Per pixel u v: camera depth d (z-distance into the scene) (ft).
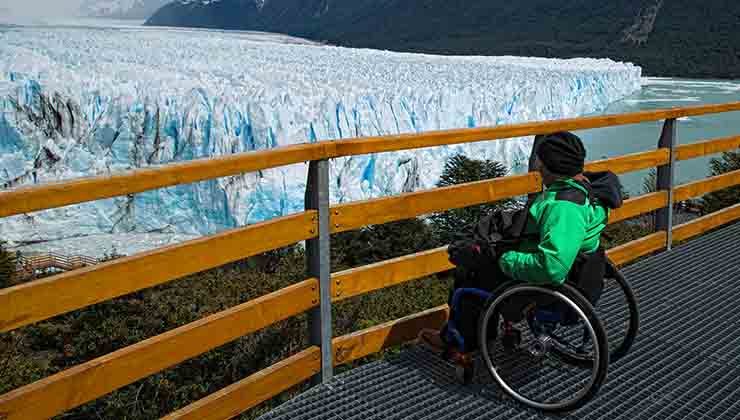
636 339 12.05
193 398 16.26
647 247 16.75
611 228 30.71
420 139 10.82
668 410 9.68
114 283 7.97
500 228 9.40
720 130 203.41
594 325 8.87
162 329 23.31
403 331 11.58
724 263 16.26
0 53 169.99
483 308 9.55
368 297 20.18
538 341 9.87
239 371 16.39
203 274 26.03
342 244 44.78
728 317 13.04
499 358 11.07
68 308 7.59
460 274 9.98
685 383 10.46
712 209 38.47
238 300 23.67
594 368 9.02
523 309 9.32
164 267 8.40
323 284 10.25
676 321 12.84
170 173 8.16
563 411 9.51
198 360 16.85
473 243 9.36
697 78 497.46
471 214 52.01
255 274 26.43
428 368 10.96
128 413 16.03
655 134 201.87
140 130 150.30
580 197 8.84
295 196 132.46
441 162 146.10
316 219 10.02
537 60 409.69
